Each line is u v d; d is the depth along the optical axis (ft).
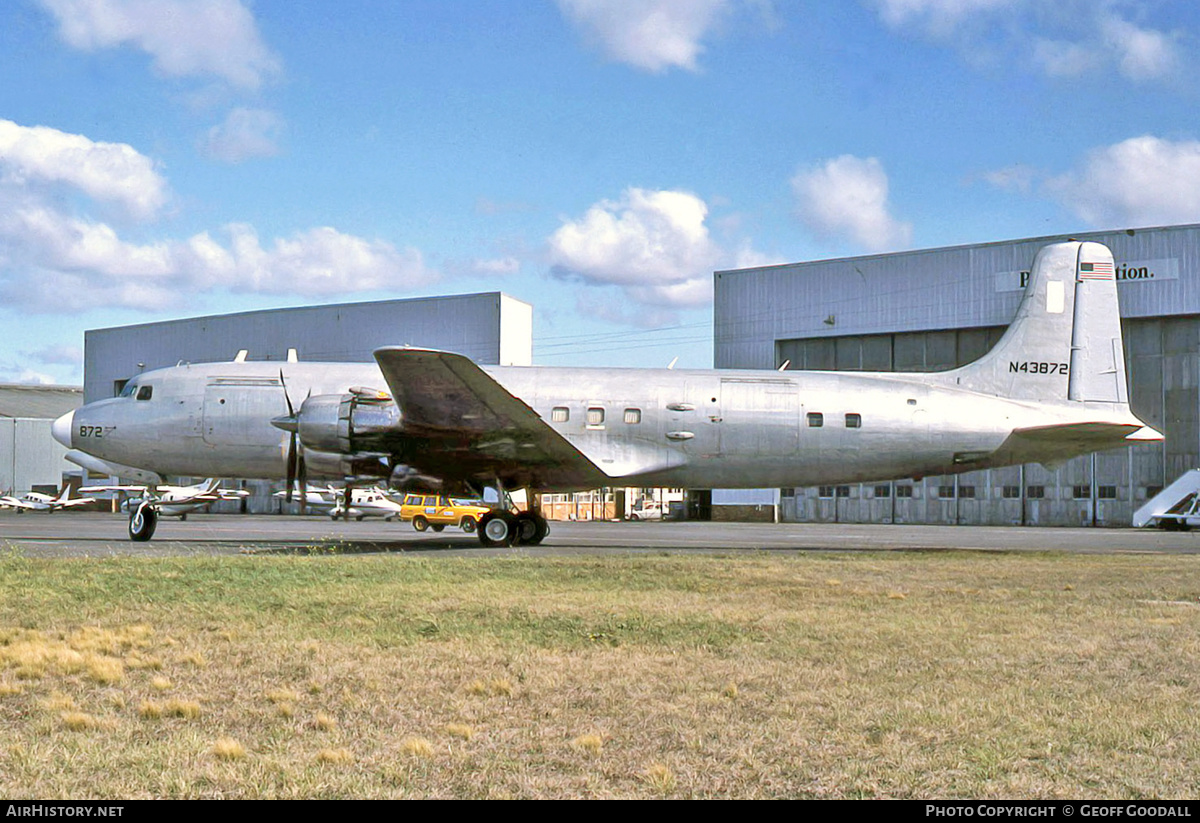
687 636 35.60
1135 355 153.99
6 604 40.91
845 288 169.27
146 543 79.36
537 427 70.13
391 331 188.34
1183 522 138.72
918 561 66.44
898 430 76.95
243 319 202.28
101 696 26.78
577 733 23.61
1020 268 154.71
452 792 19.56
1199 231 145.89
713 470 77.92
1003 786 19.97
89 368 222.48
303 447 74.84
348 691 27.43
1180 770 20.94
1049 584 52.49
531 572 54.80
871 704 26.25
